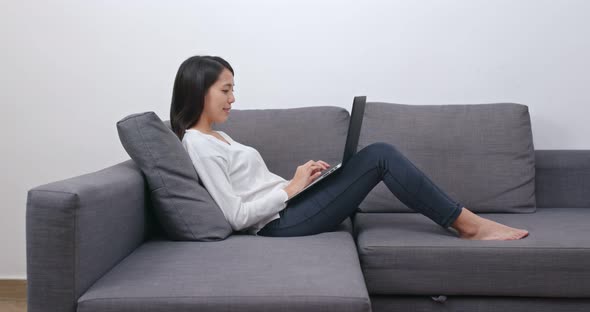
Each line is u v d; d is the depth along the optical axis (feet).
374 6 8.17
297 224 5.98
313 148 7.38
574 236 5.74
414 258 5.57
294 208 6.09
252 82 8.33
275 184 6.46
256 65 8.30
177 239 5.74
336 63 8.26
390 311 5.74
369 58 8.23
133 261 4.96
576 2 8.01
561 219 6.68
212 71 6.20
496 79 8.18
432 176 7.31
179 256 5.07
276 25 8.25
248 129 7.41
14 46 8.30
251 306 4.19
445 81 8.22
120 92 8.33
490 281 5.54
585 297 5.59
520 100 8.19
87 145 8.38
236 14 8.25
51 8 8.26
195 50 8.29
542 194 7.78
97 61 8.30
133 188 5.37
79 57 8.30
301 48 8.26
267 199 5.92
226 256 5.04
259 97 8.35
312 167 6.28
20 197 8.45
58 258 4.32
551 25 8.06
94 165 8.41
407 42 8.20
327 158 7.36
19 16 8.27
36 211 4.33
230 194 5.84
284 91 8.32
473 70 8.18
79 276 4.36
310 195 6.16
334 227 6.22
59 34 8.27
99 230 4.66
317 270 4.64
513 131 7.43
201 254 5.11
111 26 8.26
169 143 5.61
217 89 6.21
